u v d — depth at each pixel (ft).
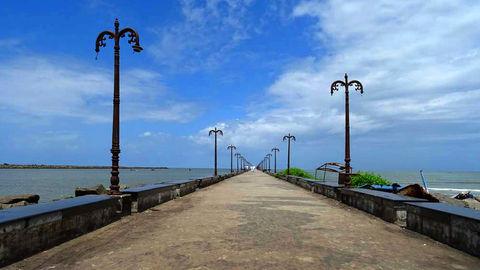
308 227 34.47
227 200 60.90
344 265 21.70
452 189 219.61
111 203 36.68
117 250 24.97
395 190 68.69
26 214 23.62
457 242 26.40
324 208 50.62
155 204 51.44
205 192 80.18
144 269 20.59
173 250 24.93
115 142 40.01
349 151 60.75
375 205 42.63
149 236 29.71
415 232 32.78
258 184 116.37
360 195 48.65
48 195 147.23
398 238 30.09
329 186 66.64
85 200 32.73
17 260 22.16
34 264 21.58
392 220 37.47
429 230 30.48
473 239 24.61
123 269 20.61
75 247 25.82
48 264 21.59
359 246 26.81
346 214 44.47
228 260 22.44
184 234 30.50
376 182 83.05
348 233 31.89
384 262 22.58
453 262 22.94
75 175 450.30
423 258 23.75
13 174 473.67
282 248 25.63
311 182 84.94
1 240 20.90
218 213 43.78
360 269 20.95
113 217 37.27
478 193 182.19
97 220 33.24
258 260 22.45
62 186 217.97
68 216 27.96
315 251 24.95
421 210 31.81
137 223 36.22
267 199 63.05
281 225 35.35
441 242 28.50
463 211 28.27
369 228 34.65
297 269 20.71
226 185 109.91
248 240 28.17
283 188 95.71
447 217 27.66
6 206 60.85
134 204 43.24
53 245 25.96
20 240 22.45
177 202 57.41
